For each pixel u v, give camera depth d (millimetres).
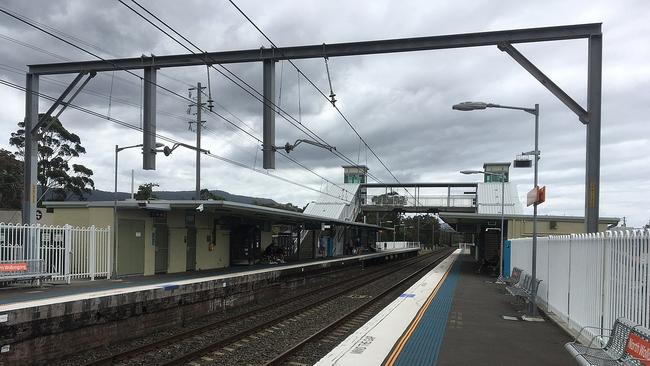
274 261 33188
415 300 15508
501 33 13711
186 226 25016
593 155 13703
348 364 7457
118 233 20641
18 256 15344
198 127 30297
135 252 21484
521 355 8195
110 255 20188
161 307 12242
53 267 16375
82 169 47500
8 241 15078
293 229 42250
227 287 15703
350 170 67688
